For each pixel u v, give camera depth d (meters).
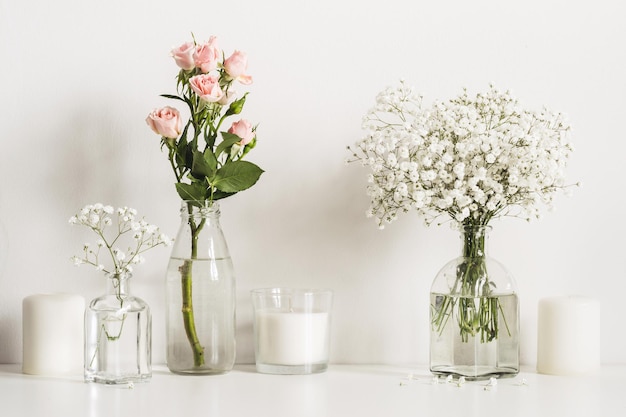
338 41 1.62
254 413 1.23
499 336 1.45
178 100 1.61
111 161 1.60
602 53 1.63
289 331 1.49
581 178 1.64
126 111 1.60
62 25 1.59
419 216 1.49
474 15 1.63
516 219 1.64
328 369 1.56
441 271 1.46
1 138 1.59
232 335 1.50
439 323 1.45
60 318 1.49
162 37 1.60
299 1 1.62
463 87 1.63
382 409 1.26
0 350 1.59
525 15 1.64
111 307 1.42
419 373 1.52
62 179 1.60
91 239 1.60
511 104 1.48
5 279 1.59
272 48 1.62
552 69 1.64
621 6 1.64
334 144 1.62
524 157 1.37
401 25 1.63
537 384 1.43
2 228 1.50
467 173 1.41
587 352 1.50
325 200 1.62
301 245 1.62
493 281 1.44
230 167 1.46
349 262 1.63
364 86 1.63
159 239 1.52
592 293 1.64
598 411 1.25
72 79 1.59
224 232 1.61
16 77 1.59
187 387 1.40
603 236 1.63
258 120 1.62
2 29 1.59
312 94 1.62
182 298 1.48
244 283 1.62
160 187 1.61
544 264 1.64
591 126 1.64
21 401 1.30
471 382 1.44
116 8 1.60
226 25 1.61
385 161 1.43
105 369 1.41
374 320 1.63
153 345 1.61
